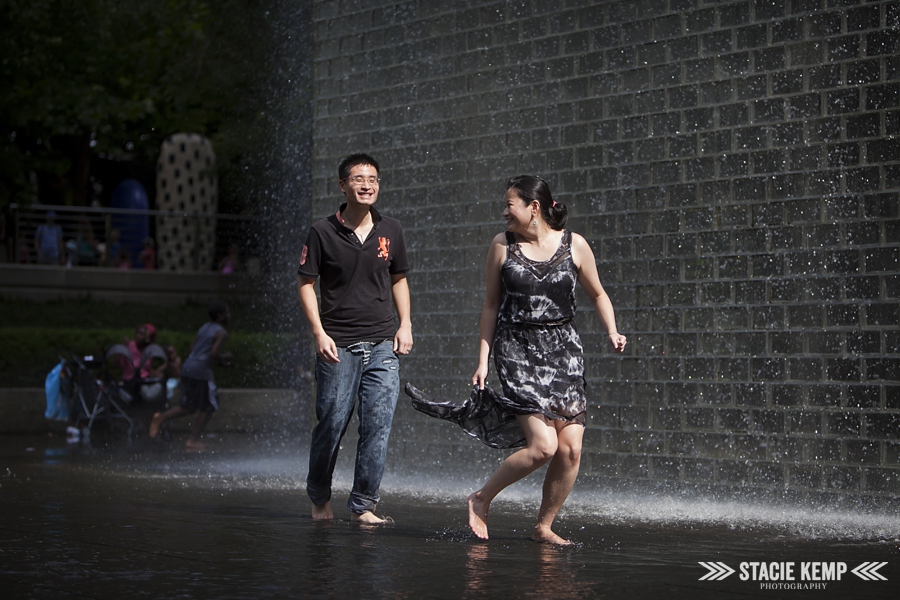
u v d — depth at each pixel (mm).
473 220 9609
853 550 5629
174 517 6648
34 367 20828
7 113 23984
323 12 10883
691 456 8094
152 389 15766
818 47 7609
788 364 7637
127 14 22750
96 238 31125
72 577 4539
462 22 9742
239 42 18656
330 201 10773
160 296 27812
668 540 5969
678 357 8219
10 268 26406
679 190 8281
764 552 5520
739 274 7930
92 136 30562
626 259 8555
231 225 30703
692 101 8242
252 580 4504
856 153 7406
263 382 21344
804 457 7523
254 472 10281
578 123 8906
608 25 8750
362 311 6387
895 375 7156
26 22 21641
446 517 6902
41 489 8438
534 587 4426
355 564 4934
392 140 10266
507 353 5652
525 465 5598
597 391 8664
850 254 7398
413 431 9906
